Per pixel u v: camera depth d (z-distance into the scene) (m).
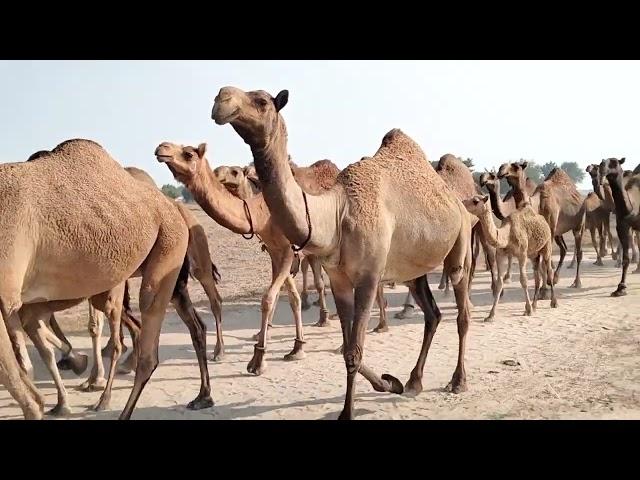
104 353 8.16
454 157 10.92
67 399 6.02
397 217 5.54
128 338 9.62
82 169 5.17
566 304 11.91
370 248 5.22
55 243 4.81
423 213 5.69
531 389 6.43
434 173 6.25
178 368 7.66
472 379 6.91
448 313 11.26
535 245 11.01
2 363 4.25
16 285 4.58
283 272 7.62
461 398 6.21
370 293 5.24
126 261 5.28
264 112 4.40
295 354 8.09
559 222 13.92
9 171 4.84
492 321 10.38
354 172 5.55
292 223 4.78
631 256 19.48
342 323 5.53
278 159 4.58
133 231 5.25
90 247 4.98
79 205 4.95
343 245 5.23
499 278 10.55
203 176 6.49
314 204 5.00
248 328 10.34
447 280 13.05
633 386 6.43
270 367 7.71
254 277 16.44
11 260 4.56
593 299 12.36
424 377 7.06
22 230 4.64
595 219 18.05
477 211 9.70
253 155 4.58
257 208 7.26
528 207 11.25
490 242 10.09
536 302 11.66
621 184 12.30
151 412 5.96
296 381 7.05
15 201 4.67
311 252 5.19
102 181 5.22
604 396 6.11
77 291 5.19
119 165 5.60
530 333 9.34
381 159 5.90
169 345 8.91
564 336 9.04
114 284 5.40
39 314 5.82
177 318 11.08
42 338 5.86
